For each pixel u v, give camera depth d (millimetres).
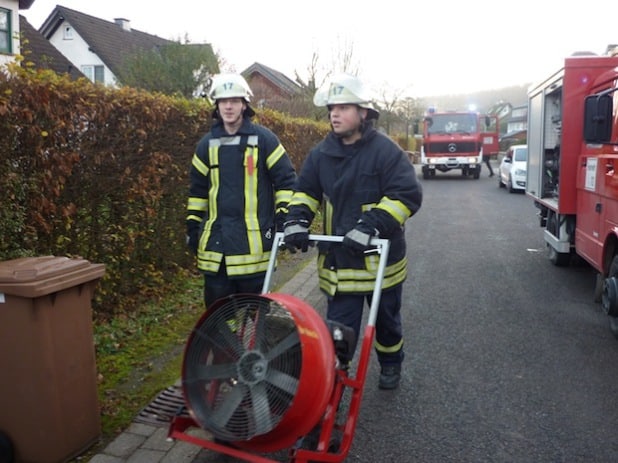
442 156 28516
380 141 3682
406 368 4980
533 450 3725
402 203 3562
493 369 4969
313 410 2803
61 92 4766
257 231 4129
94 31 35406
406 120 44812
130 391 4387
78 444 3471
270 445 2914
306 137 13133
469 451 3715
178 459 3553
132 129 5625
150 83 20359
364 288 3697
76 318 3404
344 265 3695
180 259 7070
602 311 6582
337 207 3742
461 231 12289
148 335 5523
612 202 5957
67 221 4988
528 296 7211
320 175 3785
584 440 3840
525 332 5891
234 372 2992
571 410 4246
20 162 4457
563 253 8578
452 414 4184
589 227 6824
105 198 5512
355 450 3723
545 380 4750
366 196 3682
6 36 18297
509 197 19484
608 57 7191
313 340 2840
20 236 4520
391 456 3658
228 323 3078
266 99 24328
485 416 4156
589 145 6930
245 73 30844
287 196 4156
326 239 3586
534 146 9508
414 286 7742
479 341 5637
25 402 3244
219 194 4137
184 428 3211
